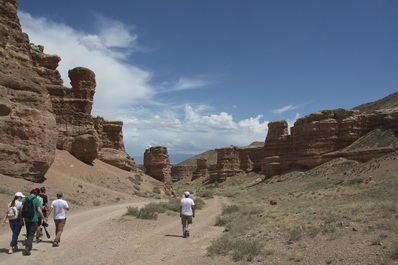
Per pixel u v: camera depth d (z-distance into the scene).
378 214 15.11
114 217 19.89
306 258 9.11
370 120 67.31
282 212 21.73
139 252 11.27
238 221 18.67
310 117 72.75
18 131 26.50
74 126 45.25
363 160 57.28
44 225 12.73
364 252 8.77
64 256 10.29
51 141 29.11
